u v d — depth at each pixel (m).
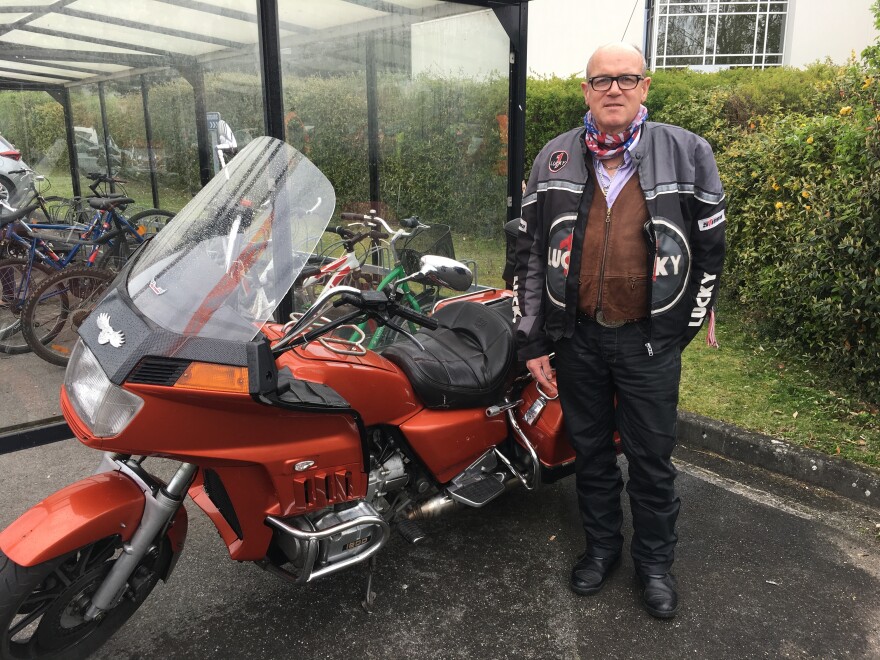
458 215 5.59
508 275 3.54
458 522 3.19
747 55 12.63
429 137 5.50
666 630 2.48
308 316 2.08
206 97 4.78
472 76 5.23
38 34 4.71
